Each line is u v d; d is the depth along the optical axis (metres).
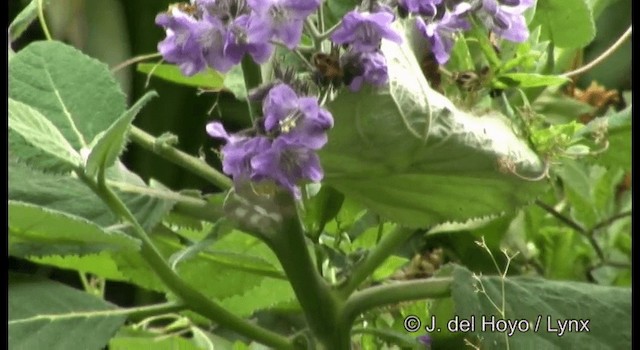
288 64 0.61
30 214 0.58
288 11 0.53
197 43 0.54
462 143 0.61
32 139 0.58
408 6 0.57
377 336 0.70
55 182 0.64
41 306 0.61
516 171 0.64
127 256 0.70
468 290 0.63
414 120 0.59
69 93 0.64
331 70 0.55
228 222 0.60
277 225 0.61
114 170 0.66
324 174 0.62
